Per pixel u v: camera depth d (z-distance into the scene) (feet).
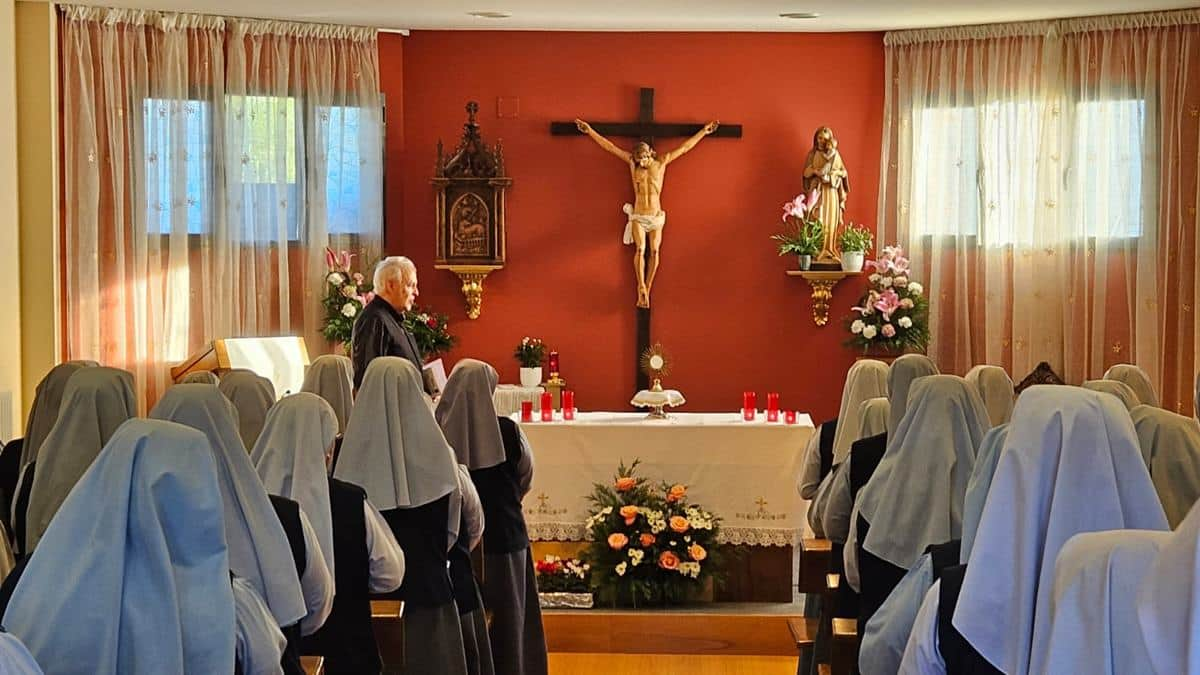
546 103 29.30
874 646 9.79
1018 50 27.68
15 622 7.00
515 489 16.93
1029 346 27.68
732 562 22.08
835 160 28.40
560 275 29.50
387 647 12.07
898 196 28.58
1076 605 6.30
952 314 28.40
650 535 20.93
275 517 9.25
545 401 23.24
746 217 29.37
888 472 11.80
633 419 23.38
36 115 25.96
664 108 29.27
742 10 26.22
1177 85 26.22
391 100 29.12
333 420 11.56
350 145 28.58
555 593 20.98
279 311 28.04
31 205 26.04
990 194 27.91
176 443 7.33
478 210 28.99
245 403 14.78
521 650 16.76
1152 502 7.79
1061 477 7.78
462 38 29.22
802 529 22.07
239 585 8.23
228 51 27.53
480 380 16.28
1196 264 25.96
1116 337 27.14
